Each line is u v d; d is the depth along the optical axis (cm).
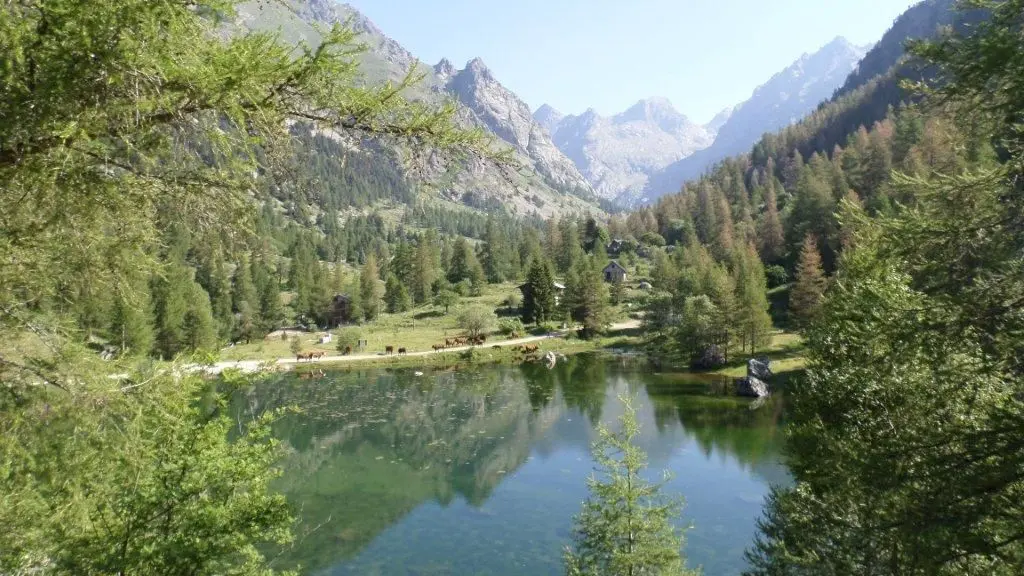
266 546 2194
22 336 512
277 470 920
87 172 427
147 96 410
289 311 10081
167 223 511
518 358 7062
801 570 1345
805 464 1403
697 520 2358
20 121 374
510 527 2364
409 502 2641
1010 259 688
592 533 1566
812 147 17350
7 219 462
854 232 938
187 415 782
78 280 541
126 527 721
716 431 3678
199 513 777
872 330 815
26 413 490
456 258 12544
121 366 559
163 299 6044
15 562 631
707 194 14612
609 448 3375
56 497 597
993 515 623
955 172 786
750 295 6000
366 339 8356
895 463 712
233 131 448
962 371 731
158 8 365
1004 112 661
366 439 3678
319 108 496
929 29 19500
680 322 7175
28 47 361
